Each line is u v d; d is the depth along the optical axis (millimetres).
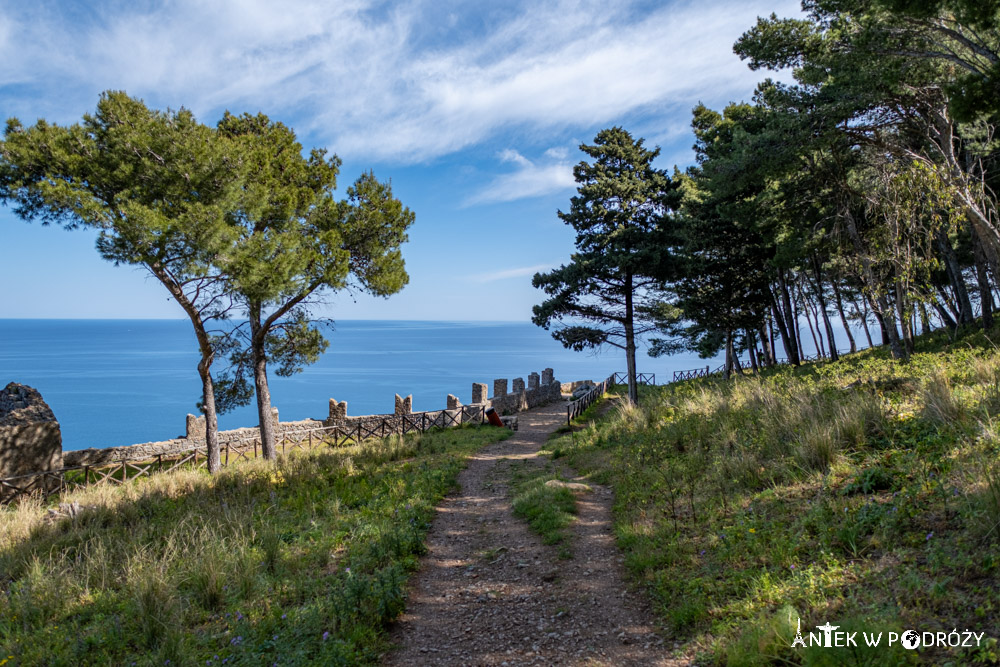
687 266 23031
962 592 3869
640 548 6430
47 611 6129
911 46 12766
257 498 11531
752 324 28734
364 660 4902
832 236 18438
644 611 5234
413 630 5551
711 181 17406
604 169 24281
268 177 17109
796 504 6250
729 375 29688
